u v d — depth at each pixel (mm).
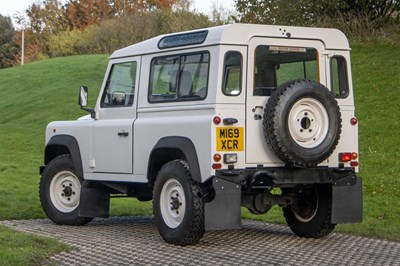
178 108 9531
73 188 11414
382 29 26188
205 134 8953
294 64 9523
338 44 9781
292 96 8922
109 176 10609
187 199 9086
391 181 14320
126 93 10508
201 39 9328
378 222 11188
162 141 9523
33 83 33906
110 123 10617
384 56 23547
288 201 9930
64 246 8914
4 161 21078
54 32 56906
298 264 8086
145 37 44219
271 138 8945
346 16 27172
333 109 9156
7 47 67938
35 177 17578
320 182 9430
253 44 9242
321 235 9922
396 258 8516
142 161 10008
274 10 27172
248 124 9094
